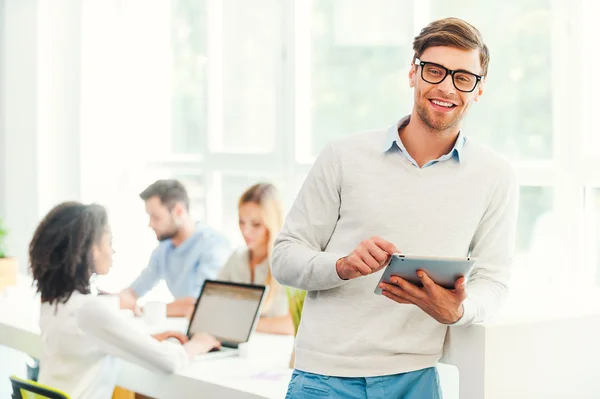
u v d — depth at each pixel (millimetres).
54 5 6039
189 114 5844
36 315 4117
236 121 5566
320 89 5082
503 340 2305
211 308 3682
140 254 6133
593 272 3566
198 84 5766
